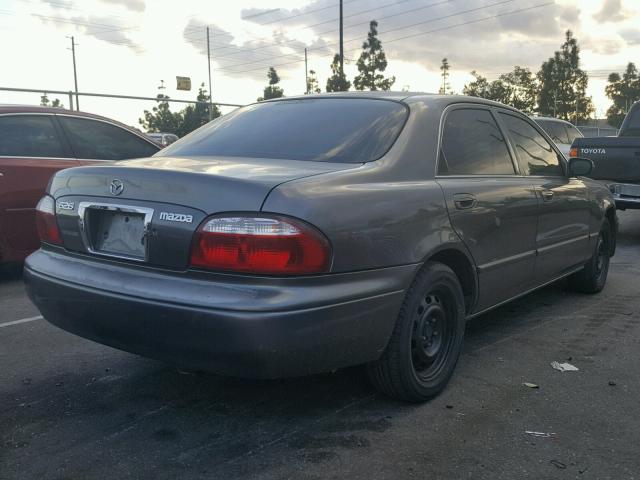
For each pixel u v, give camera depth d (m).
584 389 3.56
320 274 2.62
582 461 2.76
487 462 2.74
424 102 3.65
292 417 3.17
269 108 3.96
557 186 4.65
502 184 3.91
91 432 3.00
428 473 2.65
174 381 3.62
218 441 2.92
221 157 3.33
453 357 3.50
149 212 2.79
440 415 3.20
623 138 8.43
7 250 5.78
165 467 2.68
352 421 3.13
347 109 3.63
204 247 2.62
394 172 3.15
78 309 2.96
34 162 5.90
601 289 5.86
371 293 2.81
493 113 4.24
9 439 2.93
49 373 3.74
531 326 4.77
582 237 5.12
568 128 14.86
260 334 2.49
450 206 3.34
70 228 3.16
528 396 3.46
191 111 18.92
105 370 3.79
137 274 2.81
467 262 3.53
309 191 2.67
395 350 3.09
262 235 2.54
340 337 2.71
